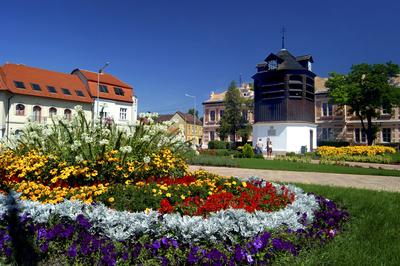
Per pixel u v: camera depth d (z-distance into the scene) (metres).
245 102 51.56
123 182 7.26
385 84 36.72
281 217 4.73
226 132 51.12
